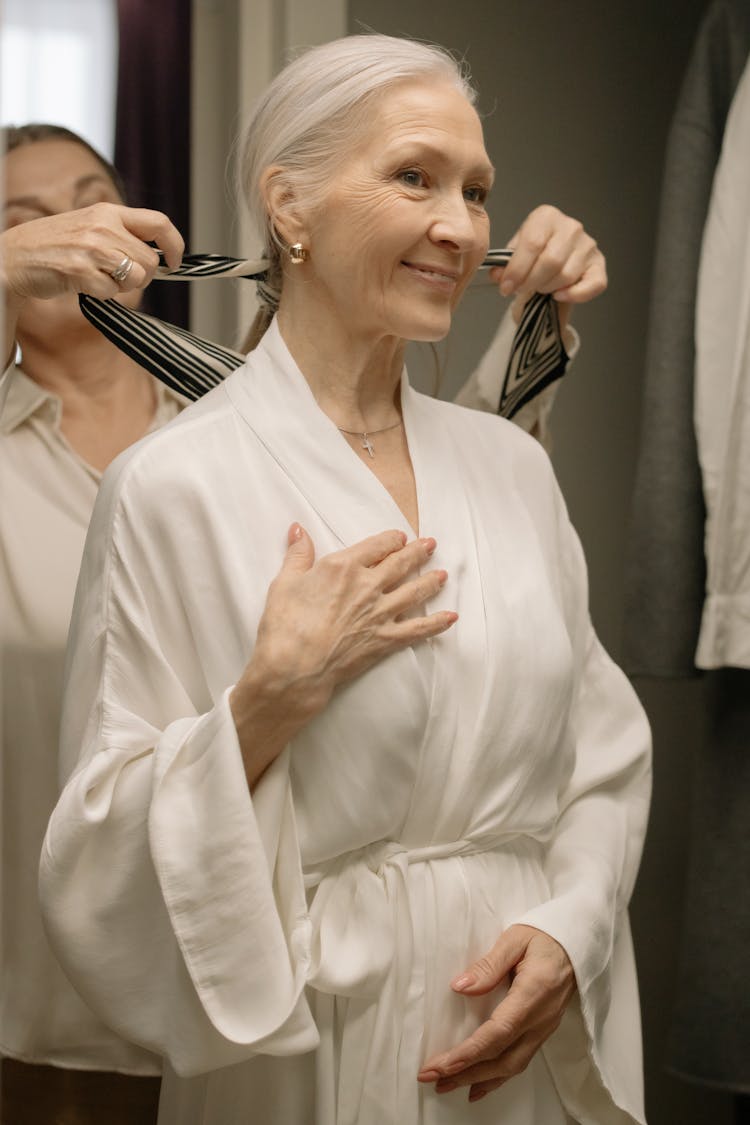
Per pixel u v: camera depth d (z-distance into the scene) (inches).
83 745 46.9
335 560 44.2
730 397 66.6
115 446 65.1
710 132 72.6
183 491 46.1
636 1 90.4
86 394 65.4
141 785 44.5
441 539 48.5
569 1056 50.7
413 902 46.1
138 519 46.5
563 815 54.4
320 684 43.1
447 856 47.5
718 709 73.3
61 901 45.1
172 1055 44.3
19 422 62.6
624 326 91.6
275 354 49.4
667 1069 73.8
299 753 45.0
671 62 91.6
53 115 79.5
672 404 71.4
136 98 80.7
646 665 71.4
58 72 79.4
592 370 91.0
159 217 51.2
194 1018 43.7
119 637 46.6
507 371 63.1
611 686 56.6
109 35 80.1
